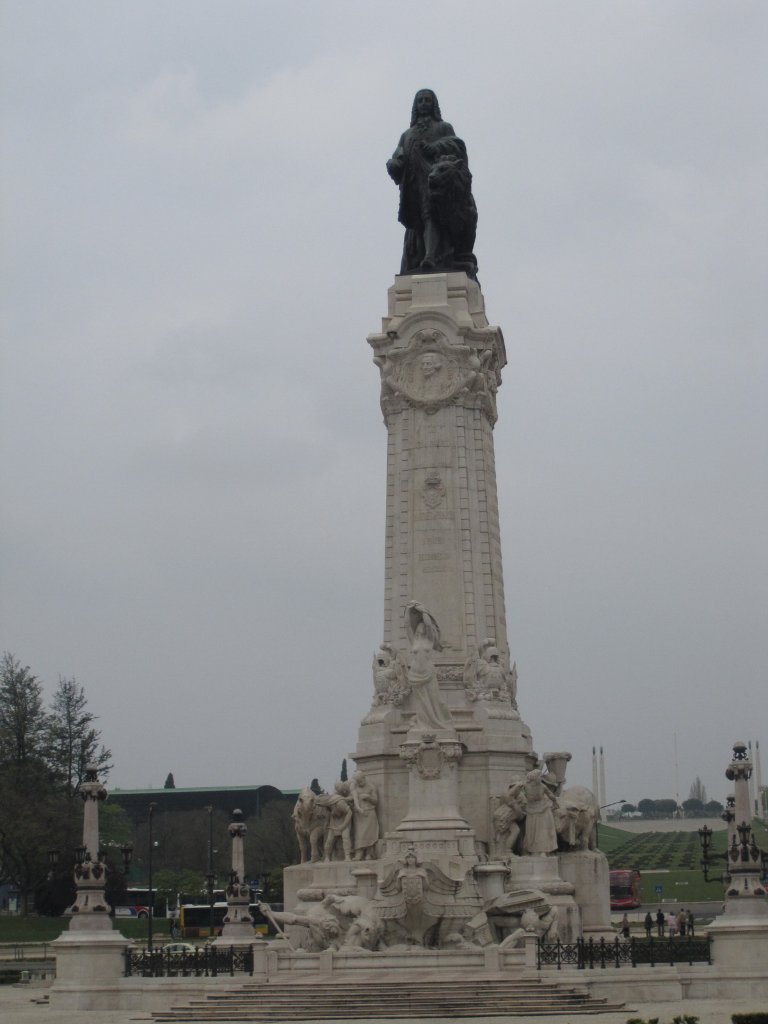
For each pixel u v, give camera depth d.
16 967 75.88
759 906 48.12
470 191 65.50
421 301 63.22
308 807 57.75
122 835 128.75
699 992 47.00
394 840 53.84
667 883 135.88
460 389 61.47
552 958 47.53
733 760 49.75
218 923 97.69
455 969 47.81
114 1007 49.34
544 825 55.12
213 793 182.38
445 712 57.03
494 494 63.16
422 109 66.62
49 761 115.50
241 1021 44.25
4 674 115.00
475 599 59.62
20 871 107.38
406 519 60.81
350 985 45.91
